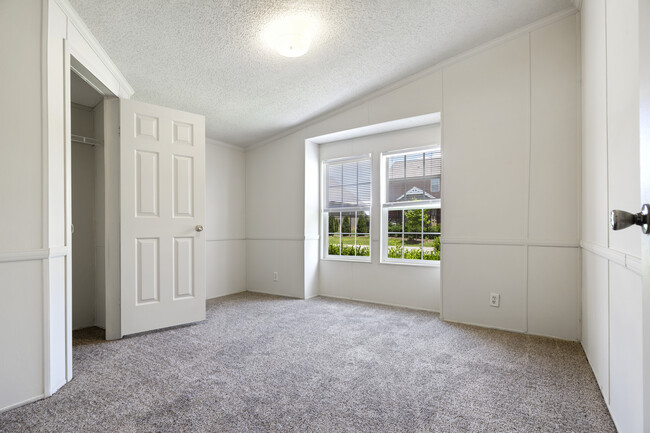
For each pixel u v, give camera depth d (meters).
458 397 1.80
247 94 3.48
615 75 1.57
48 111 1.81
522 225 2.92
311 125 4.35
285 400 1.76
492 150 3.08
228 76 3.09
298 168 4.49
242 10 2.26
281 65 3.00
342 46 2.87
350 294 4.35
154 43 2.51
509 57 2.99
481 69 3.13
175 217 3.06
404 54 3.11
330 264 4.54
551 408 1.69
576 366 2.20
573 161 2.71
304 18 2.44
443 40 2.97
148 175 2.91
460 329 3.00
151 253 2.92
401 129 3.97
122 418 1.60
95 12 2.10
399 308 3.82
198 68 2.91
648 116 0.63
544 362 2.26
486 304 3.09
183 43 2.54
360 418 1.60
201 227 3.20
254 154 4.97
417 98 3.50
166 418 1.60
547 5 2.64
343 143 4.46
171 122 3.04
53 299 1.85
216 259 4.60
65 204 1.97
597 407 1.71
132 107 2.83
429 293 3.73
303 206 4.43
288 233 4.57
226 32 2.46
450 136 3.30
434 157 3.80
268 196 4.80
